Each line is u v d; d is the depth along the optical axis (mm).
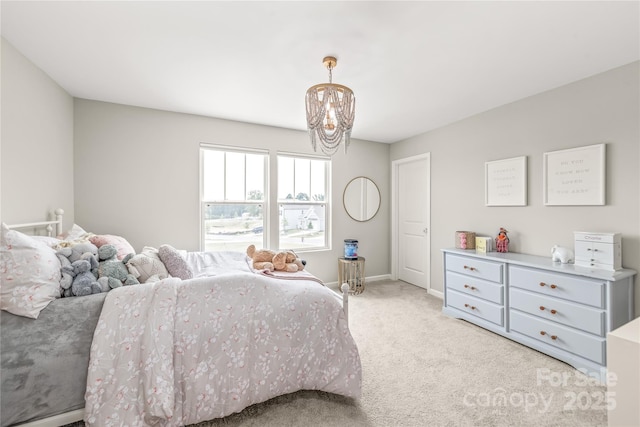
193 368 1295
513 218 2740
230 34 1672
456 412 1532
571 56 1914
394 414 1518
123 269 1560
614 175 2074
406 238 4223
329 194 3977
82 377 1200
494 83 2326
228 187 3322
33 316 1180
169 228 2945
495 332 2490
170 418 1245
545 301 2125
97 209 2641
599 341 1833
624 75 2025
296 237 3789
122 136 2732
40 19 1527
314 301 1611
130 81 2271
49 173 2164
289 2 1406
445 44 1772
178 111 2955
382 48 1814
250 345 1425
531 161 2586
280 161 3656
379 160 4344
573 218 2303
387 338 2408
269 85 2350
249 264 2527
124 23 1569
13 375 1107
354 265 3814
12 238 1242
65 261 1414
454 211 3352
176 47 1807
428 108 2893
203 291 1435
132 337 1229
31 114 1944
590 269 1992
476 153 3082
